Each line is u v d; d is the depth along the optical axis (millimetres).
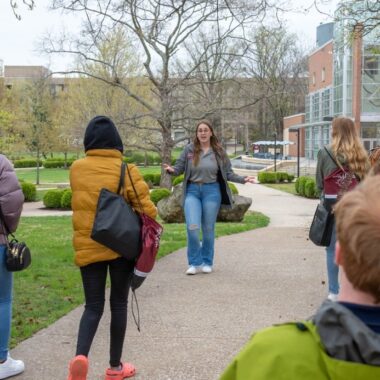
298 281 7277
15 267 4066
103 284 4055
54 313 5828
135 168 4109
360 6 11828
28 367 4402
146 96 36562
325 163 5648
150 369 4375
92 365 4461
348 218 1360
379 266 1298
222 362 4508
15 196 4016
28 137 40188
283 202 22781
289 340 1348
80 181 4008
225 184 7488
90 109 37375
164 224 14555
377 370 1258
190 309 6000
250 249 9828
